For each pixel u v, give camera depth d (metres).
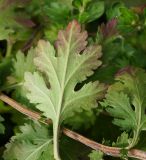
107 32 0.26
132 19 0.27
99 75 0.26
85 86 0.24
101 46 0.25
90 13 0.27
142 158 0.23
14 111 0.26
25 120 0.26
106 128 0.26
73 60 0.24
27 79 0.24
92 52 0.24
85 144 0.24
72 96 0.24
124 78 0.24
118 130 0.26
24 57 0.26
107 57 0.26
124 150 0.23
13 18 0.27
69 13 0.27
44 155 0.24
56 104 0.24
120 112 0.24
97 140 0.26
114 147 0.23
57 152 0.24
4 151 0.24
